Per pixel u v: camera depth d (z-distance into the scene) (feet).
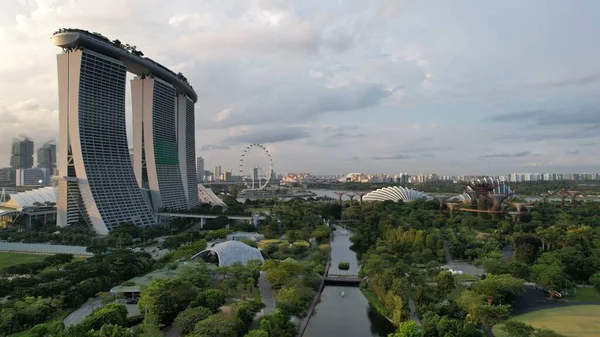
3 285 502.38
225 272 576.20
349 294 606.14
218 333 370.94
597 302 513.86
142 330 390.01
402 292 493.77
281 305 460.96
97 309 454.81
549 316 464.24
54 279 549.95
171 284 473.67
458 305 441.68
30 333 379.55
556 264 590.96
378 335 457.68
